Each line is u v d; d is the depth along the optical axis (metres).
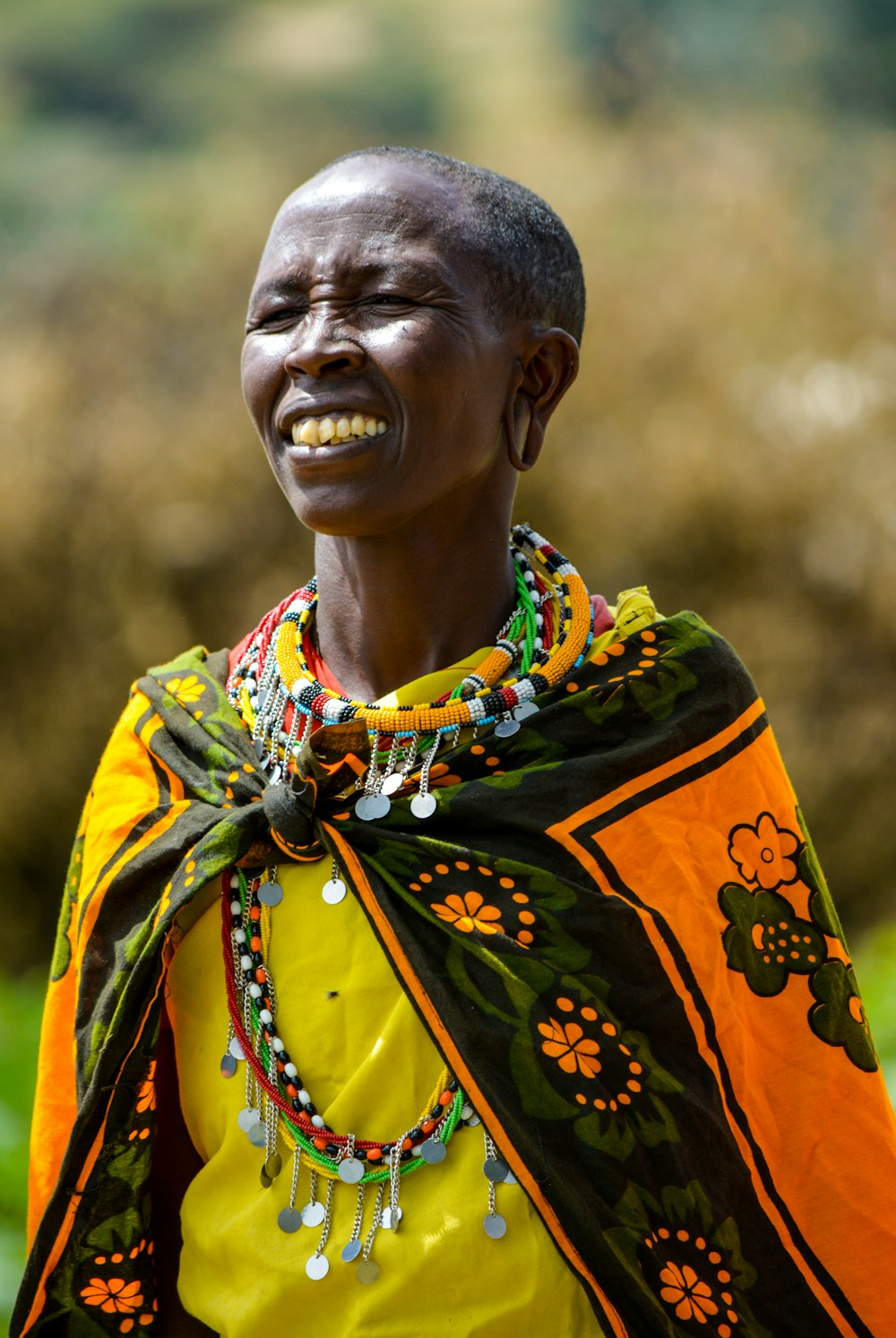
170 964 3.76
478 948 3.46
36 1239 3.71
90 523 18.36
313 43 42.56
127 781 3.97
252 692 3.97
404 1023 3.50
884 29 32.56
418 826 3.59
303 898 3.63
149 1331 3.86
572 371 3.86
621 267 20.22
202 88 41.34
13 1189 7.56
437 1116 3.47
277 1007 3.60
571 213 21.22
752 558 18.48
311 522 3.60
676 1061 3.56
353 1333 3.39
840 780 18.02
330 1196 3.51
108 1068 3.61
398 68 40.25
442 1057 3.42
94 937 3.79
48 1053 4.05
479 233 3.63
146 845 3.80
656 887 3.61
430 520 3.71
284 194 22.66
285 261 3.61
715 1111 3.56
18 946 18.42
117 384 19.98
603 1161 3.41
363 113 39.28
